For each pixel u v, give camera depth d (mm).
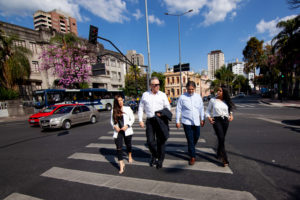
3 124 12633
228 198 2336
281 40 20359
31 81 22500
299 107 14586
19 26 22062
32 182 3148
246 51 34750
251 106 17641
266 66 27438
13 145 6043
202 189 2590
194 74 48969
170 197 2434
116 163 3854
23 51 18516
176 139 5578
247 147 4453
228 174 3029
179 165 3516
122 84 40469
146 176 3123
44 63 22062
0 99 17531
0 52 16984
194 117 3416
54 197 2609
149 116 3459
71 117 9008
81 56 23406
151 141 3422
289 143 4637
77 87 24078
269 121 8289
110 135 6828
